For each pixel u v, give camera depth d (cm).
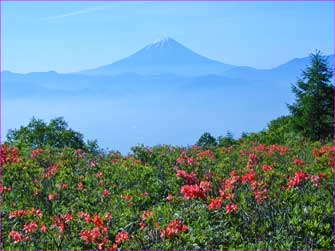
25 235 945
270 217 898
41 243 923
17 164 1428
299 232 843
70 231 956
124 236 858
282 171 1396
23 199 1224
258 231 877
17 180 1354
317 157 1530
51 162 1692
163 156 1712
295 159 1677
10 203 1198
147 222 910
